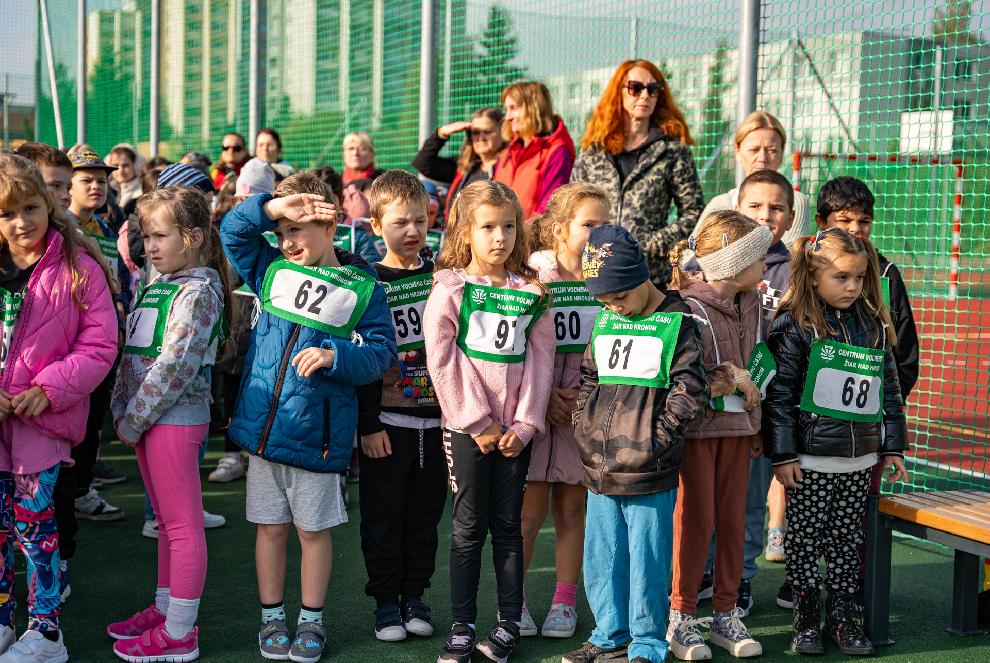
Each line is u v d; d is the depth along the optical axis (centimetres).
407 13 840
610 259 318
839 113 639
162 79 1202
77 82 1412
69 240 331
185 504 335
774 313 389
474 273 352
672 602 359
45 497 325
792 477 355
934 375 928
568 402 363
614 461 324
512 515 347
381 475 363
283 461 330
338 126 938
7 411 316
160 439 334
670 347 321
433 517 373
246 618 376
